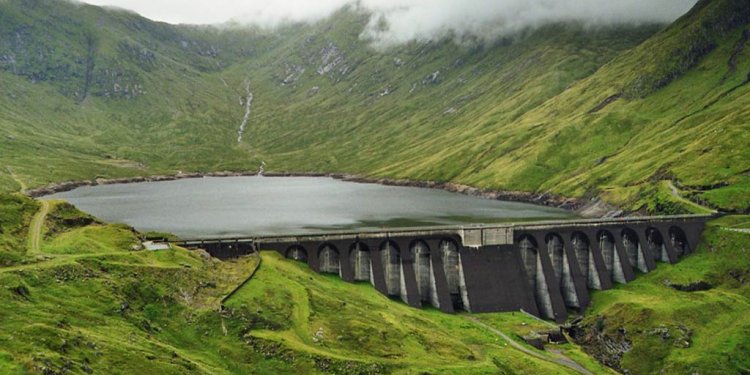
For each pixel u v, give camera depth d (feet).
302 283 542.16
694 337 565.12
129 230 538.06
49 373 271.90
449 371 435.94
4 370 261.44
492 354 498.69
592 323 616.39
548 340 586.04
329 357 412.98
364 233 649.20
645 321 590.55
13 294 347.77
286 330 441.68
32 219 497.87
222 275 500.33
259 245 608.19
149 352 340.59
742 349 537.24
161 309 412.98
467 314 653.71
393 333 480.64
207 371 352.08
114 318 375.04
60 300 367.45
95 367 302.25
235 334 415.85
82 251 450.71
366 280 652.07
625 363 550.36
